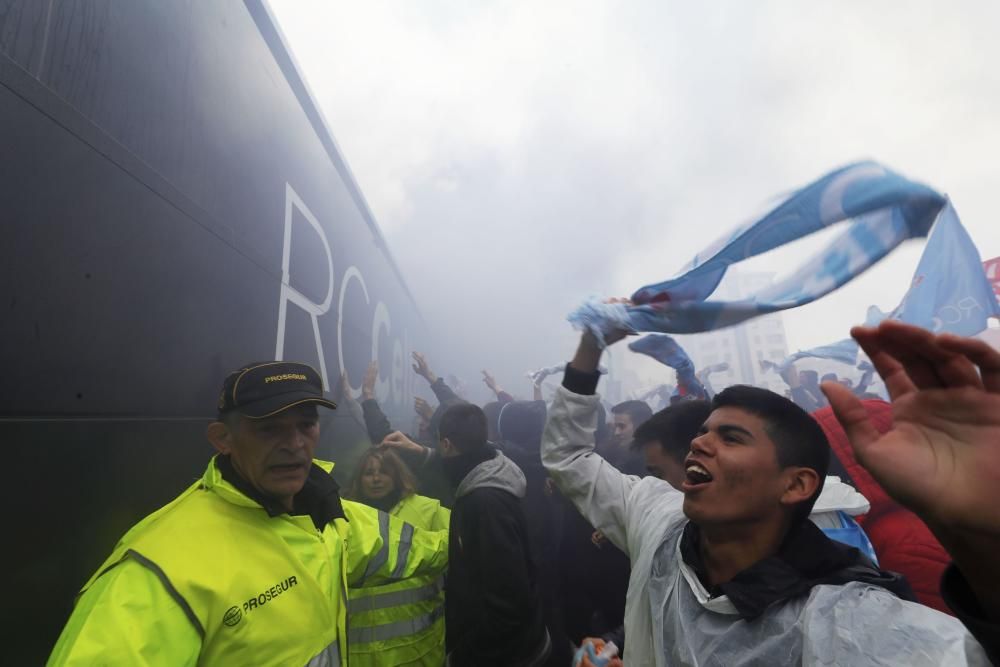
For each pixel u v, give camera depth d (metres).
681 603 1.02
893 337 0.58
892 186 0.94
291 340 2.48
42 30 1.04
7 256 0.92
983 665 0.58
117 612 0.88
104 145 1.21
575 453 1.49
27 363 0.95
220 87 1.89
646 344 2.53
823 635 0.78
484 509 1.82
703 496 0.98
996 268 2.53
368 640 1.77
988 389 0.55
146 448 1.32
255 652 1.02
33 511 0.95
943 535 0.57
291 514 1.25
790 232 1.01
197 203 1.66
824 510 1.36
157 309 1.40
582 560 2.38
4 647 0.88
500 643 1.80
